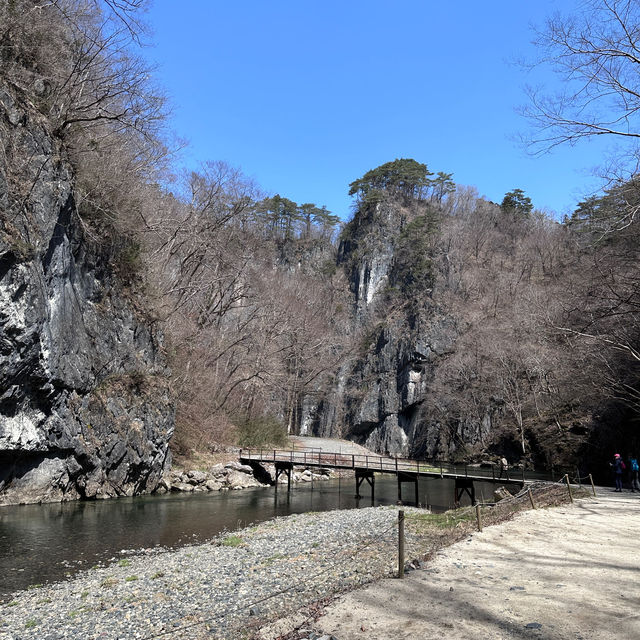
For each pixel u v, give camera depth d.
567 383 40.69
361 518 20.08
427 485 37.75
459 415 61.72
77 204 24.45
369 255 104.44
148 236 35.31
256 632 6.62
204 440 39.22
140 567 13.04
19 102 21.75
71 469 23.58
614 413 33.34
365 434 81.94
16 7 22.91
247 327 51.06
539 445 44.97
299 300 65.94
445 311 77.44
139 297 30.86
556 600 6.87
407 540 13.15
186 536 17.98
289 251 112.44
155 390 29.77
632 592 7.20
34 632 8.33
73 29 26.44
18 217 19.92
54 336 21.70
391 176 130.25
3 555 14.49
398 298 93.75
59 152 23.52
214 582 10.57
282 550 13.95
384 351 82.88
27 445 20.98
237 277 47.34
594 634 5.66
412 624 6.11
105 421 25.38
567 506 16.62
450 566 8.89
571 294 26.55
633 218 15.80
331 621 6.34
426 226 101.75
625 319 23.88
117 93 26.22
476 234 98.00
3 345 18.97
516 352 49.62
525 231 105.56
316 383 74.31
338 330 92.06
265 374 50.59
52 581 12.12
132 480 27.44
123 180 28.97
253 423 49.81
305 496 31.58
